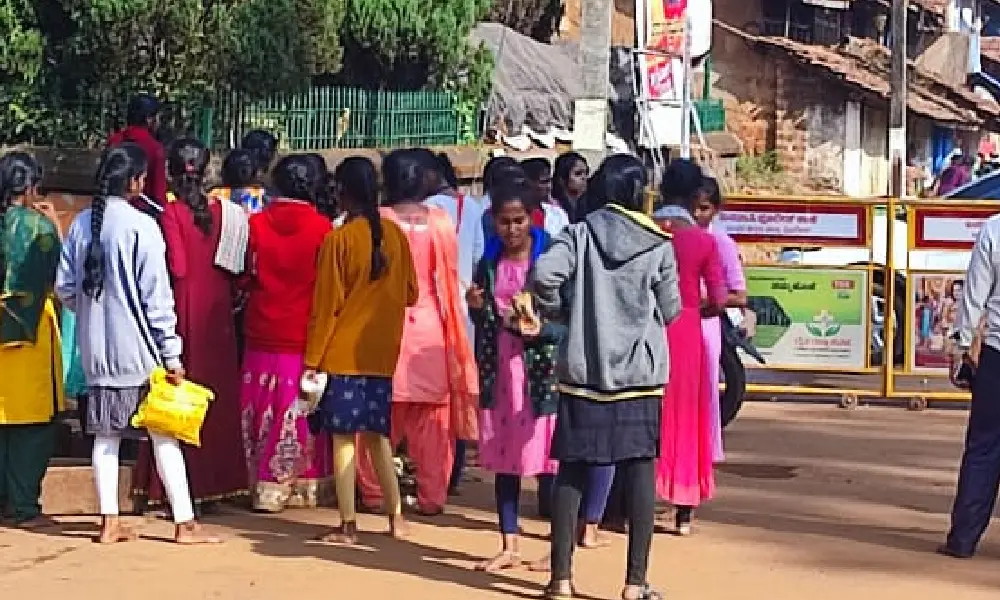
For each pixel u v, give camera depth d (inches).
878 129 1270.9
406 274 308.7
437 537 320.8
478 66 765.3
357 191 302.4
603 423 259.0
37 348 317.7
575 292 260.5
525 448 288.8
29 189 318.0
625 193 264.4
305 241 335.0
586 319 259.4
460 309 335.6
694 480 323.9
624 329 259.3
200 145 329.1
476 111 770.8
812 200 531.5
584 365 258.2
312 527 328.5
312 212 337.7
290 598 268.1
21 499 321.4
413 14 704.4
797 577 296.0
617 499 330.3
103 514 307.6
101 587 273.6
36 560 293.1
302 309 337.1
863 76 1216.2
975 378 315.6
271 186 355.9
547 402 286.8
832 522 350.9
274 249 334.0
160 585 275.6
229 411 334.0
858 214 532.7
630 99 913.5
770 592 283.3
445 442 339.3
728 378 409.4
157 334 301.3
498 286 293.4
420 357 330.3
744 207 534.3
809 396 556.7
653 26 927.0
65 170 559.8
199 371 326.3
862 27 1405.0
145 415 301.0
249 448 341.4
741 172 1172.5
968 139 1451.8
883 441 466.0
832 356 538.9
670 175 329.1
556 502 268.2
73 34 592.1
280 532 322.7
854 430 486.9
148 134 339.3
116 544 307.0
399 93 703.7
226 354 332.8
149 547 305.0
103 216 299.4
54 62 595.2
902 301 554.3
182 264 321.1
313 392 303.4
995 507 371.9
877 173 1273.4
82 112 600.4
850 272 536.4
